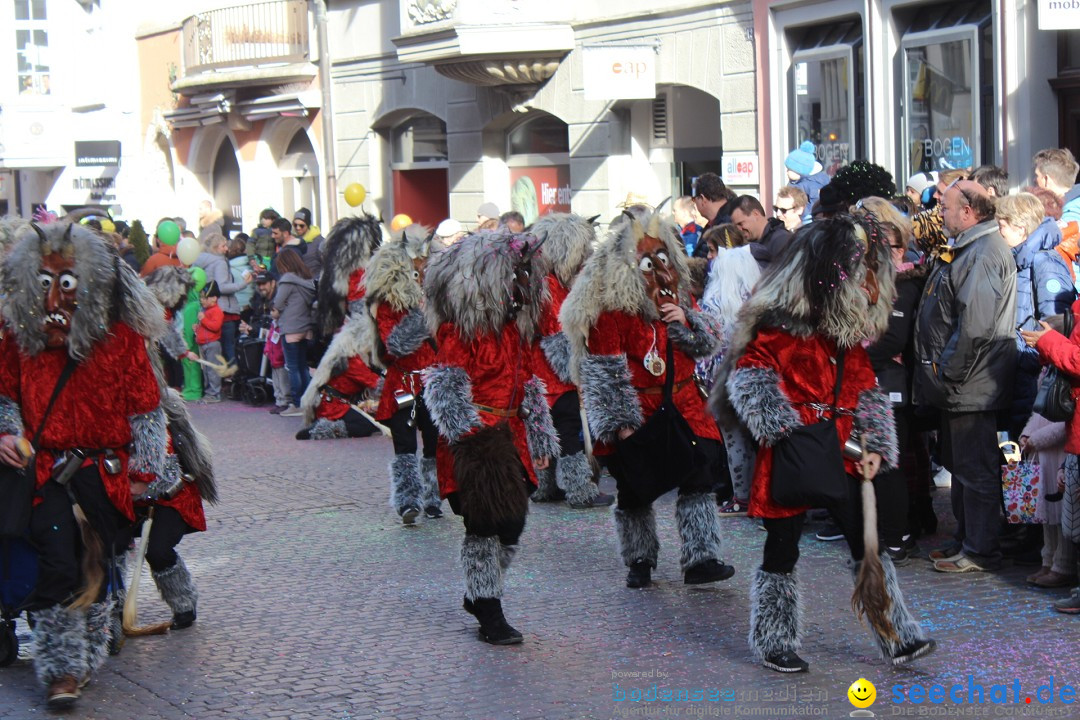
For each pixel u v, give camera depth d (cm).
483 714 528
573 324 681
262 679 581
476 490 604
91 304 557
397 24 2098
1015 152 1180
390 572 759
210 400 1568
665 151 1677
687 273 693
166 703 556
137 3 3027
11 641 615
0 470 554
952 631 608
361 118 2233
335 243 1190
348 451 1179
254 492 1007
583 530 842
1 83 3212
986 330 672
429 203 2155
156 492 623
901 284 707
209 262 1554
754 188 1483
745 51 1477
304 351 1430
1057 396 616
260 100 2428
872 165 834
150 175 3014
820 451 539
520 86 1817
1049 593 662
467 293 617
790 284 540
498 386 625
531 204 1903
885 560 559
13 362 566
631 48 1553
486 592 614
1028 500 671
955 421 695
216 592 728
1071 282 714
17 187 3541
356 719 527
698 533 691
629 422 672
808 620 633
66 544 558
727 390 562
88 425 564
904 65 1291
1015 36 1169
